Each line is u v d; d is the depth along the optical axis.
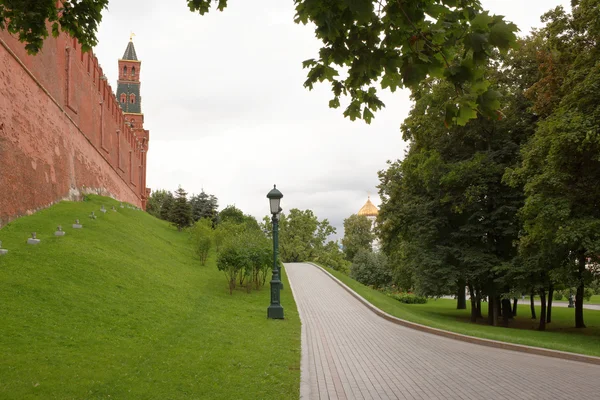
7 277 13.37
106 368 8.25
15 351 8.57
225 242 25.16
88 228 23.75
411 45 4.03
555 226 17.41
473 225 25.66
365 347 13.09
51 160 25.23
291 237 71.81
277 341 12.63
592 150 16.22
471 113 3.99
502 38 3.58
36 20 7.21
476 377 9.52
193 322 14.03
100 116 38.81
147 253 25.56
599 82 15.68
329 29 4.14
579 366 10.68
